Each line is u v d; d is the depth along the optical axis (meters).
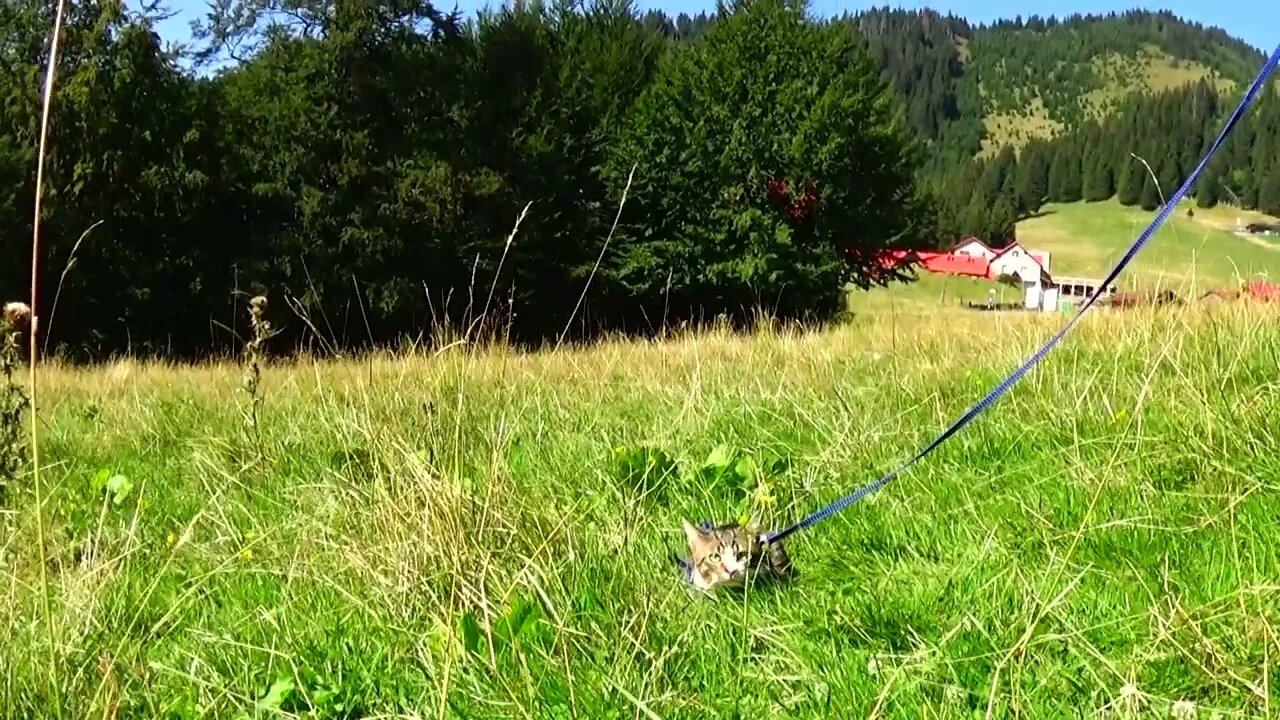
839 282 40.16
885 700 2.89
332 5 35.38
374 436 5.29
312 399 8.55
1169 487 4.25
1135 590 3.38
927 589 3.60
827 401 6.55
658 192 39.94
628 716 2.98
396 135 36.50
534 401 7.35
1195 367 5.60
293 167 34.78
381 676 3.40
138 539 4.80
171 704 3.28
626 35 49.34
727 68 39.97
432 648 3.38
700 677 3.23
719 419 6.56
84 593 3.87
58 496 5.59
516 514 4.22
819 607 3.61
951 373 7.30
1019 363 7.02
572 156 40.56
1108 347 7.04
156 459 7.07
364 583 4.01
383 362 9.02
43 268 29.62
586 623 3.55
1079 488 4.27
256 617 3.95
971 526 4.11
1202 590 3.31
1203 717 2.69
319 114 35.06
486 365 6.81
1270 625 2.89
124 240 32.06
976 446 5.17
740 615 3.58
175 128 32.28
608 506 4.80
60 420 8.78
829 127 38.41
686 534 4.01
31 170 28.50
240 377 11.98
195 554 4.75
